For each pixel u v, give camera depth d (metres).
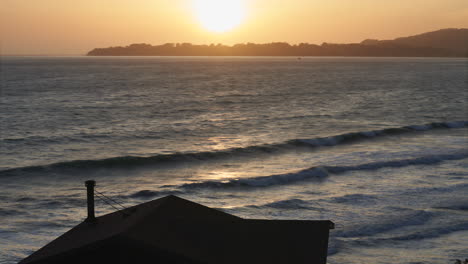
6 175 26.73
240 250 8.80
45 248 9.33
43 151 33.44
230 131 42.25
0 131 40.47
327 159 31.05
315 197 22.94
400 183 25.27
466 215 20.38
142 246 8.36
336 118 50.66
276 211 20.97
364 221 19.56
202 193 23.80
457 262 14.30
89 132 40.88
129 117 50.31
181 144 36.41
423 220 19.73
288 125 45.72
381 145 35.97
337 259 15.93
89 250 8.49
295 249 9.00
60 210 21.20
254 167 29.41
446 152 32.50
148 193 23.58
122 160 29.83
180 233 8.98
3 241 17.48
